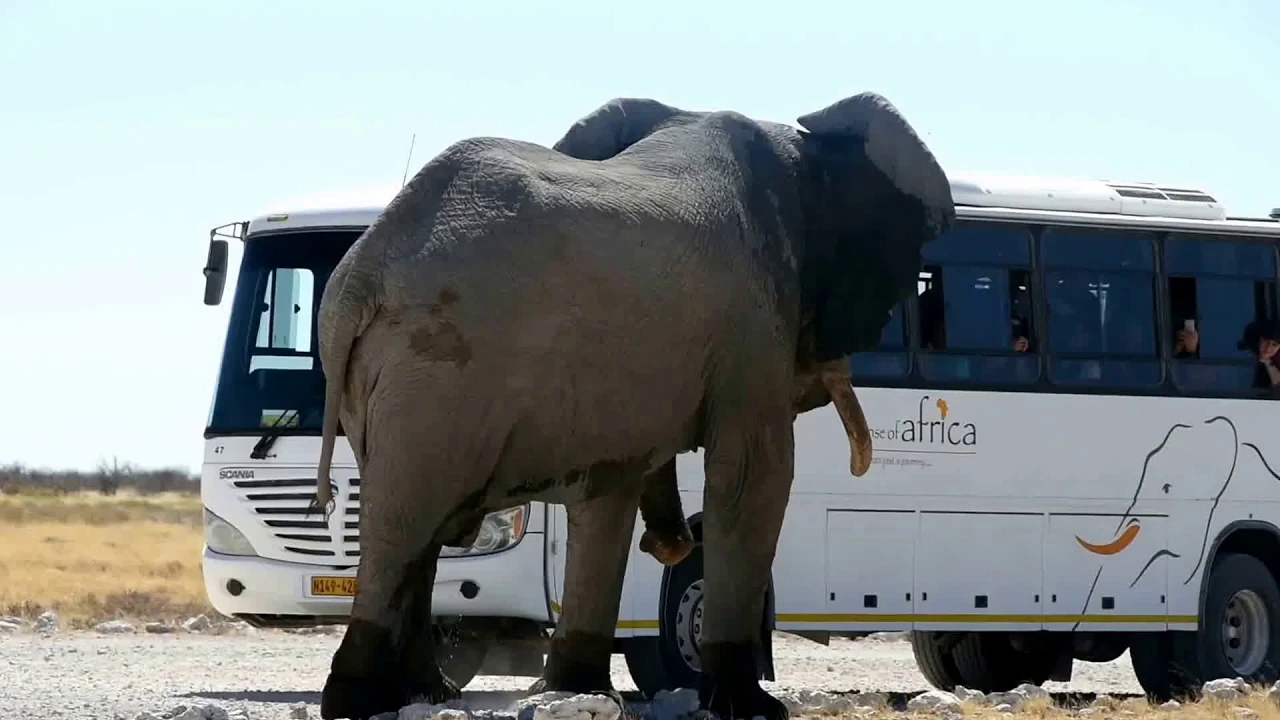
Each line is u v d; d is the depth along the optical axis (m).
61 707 23.89
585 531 20.75
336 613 27.36
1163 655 32.72
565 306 18.16
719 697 20.52
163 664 34.53
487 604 27.05
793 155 21.55
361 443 18.36
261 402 27.95
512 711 19.77
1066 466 31.08
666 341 18.97
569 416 18.33
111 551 77.75
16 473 197.50
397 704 18.09
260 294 28.53
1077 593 31.11
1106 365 31.55
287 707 23.78
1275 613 32.88
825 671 39.50
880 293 21.86
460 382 17.86
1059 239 31.42
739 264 19.91
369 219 28.59
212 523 27.98
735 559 20.42
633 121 21.19
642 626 28.09
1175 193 32.91
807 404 23.02
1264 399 32.69
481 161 18.41
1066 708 27.39
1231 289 32.66
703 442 20.05
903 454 30.00
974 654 34.56
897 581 29.88
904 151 21.83
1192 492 32.06
